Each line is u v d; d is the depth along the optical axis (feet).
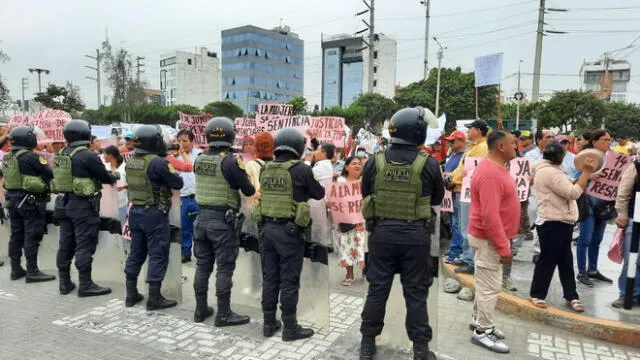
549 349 13.88
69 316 16.57
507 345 14.14
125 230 19.65
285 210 13.89
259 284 17.54
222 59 409.49
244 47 394.73
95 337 14.78
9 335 14.96
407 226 12.05
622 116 123.95
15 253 21.01
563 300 17.04
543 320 15.65
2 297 18.67
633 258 15.60
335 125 29.25
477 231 13.67
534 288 16.19
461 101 147.74
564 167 25.76
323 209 15.03
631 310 15.85
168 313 16.84
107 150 21.79
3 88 99.60
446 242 27.66
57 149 28.12
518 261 22.63
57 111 31.19
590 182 18.34
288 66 433.48
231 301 17.81
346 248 19.75
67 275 19.01
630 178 15.96
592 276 19.75
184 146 22.54
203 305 15.98
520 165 20.65
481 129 19.40
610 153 17.97
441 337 14.67
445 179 20.58
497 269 13.74
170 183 16.56
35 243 20.59
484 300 13.80
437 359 12.92
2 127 26.25
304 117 29.76
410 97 151.23
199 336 14.83
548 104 124.98
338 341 14.46
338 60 352.08
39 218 20.51
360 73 344.90
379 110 159.84
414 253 12.10
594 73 291.17
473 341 14.28
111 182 18.88
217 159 15.20
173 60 386.52
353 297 18.67
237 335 14.89
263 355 13.50
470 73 153.38
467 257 19.69
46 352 13.75
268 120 29.60
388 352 13.61
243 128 30.27
